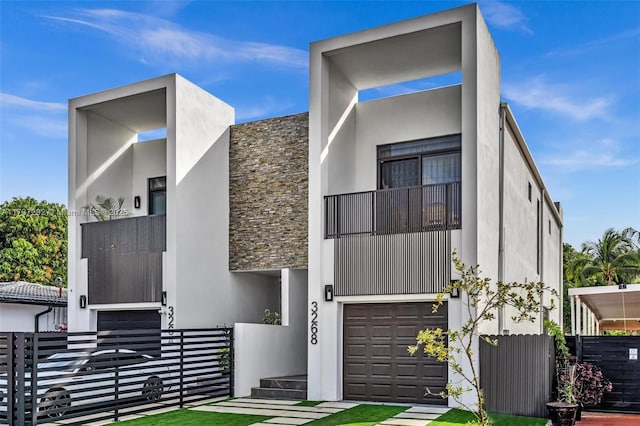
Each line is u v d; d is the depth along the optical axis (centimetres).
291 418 1184
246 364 1506
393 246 1376
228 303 1734
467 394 1259
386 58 1510
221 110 1770
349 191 1591
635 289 1811
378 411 1250
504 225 1511
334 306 1419
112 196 1891
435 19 1365
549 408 1123
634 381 1290
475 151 1309
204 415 1226
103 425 1124
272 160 1720
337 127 1550
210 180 1706
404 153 1589
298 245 1656
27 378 1046
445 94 1552
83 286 1739
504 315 1491
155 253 1619
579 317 1948
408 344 1364
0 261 3250
